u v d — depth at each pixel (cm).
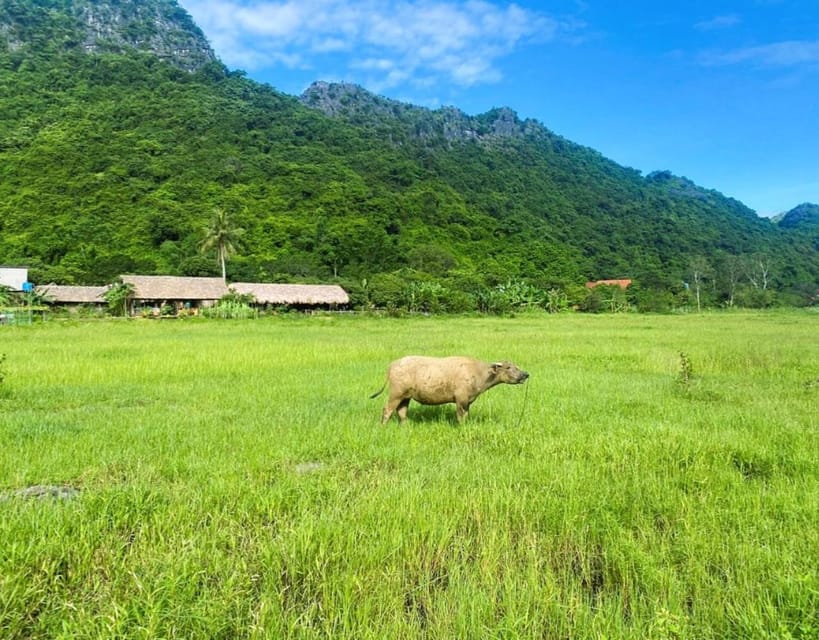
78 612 308
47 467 561
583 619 312
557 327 3559
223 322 4266
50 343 2025
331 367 1447
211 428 735
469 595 333
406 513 434
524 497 464
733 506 456
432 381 784
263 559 363
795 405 904
